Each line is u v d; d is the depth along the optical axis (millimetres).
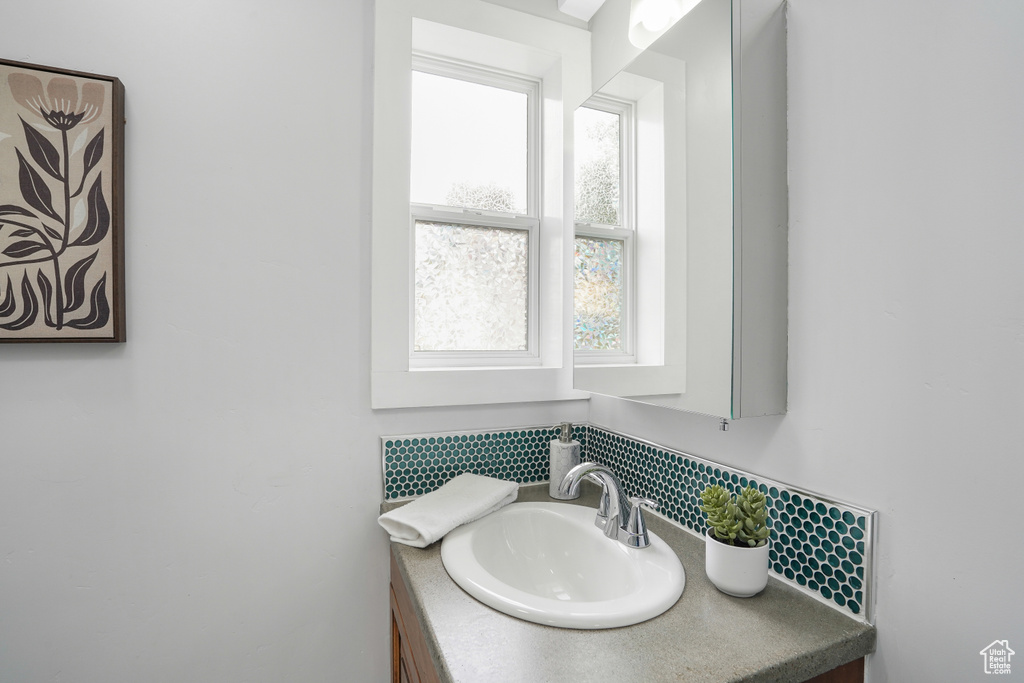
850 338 756
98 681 1002
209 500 1072
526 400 1352
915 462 675
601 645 682
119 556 1013
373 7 1212
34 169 929
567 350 1403
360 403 1197
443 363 1365
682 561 931
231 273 1082
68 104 948
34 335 927
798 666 658
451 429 1295
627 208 1126
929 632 662
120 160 982
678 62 961
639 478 1222
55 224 939
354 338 1189
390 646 1231
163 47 1034
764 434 900
